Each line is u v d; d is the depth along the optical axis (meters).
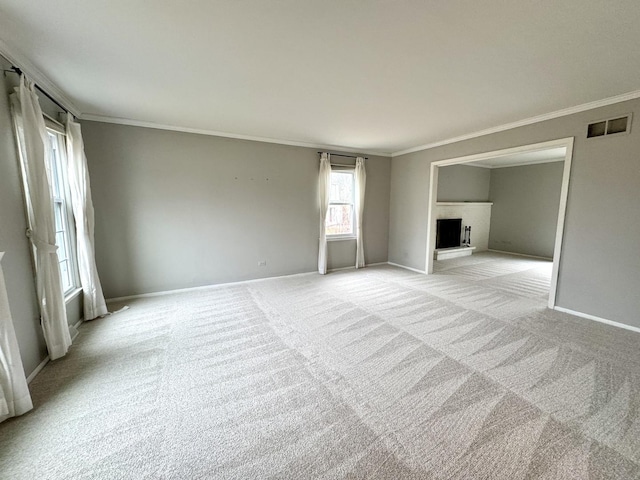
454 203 7.46
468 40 1.93
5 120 2.01
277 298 4.04
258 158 4.71
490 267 6.15
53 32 1.83
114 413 1.80
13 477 1.38
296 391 2.02
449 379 2.14
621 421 1.71
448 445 1.55
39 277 2.26
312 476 1.38
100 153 3.67
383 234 6.33
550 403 1.88
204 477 1.38
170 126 4.01
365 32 1.84
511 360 2.40
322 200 5.30
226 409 1.84
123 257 3.92
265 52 2.09
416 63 2.25
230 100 3.04
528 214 7.54
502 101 3.05
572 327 3.04
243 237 4.73
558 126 3.40
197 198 4.30
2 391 1.71
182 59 2.19
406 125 3.96
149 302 3.85
